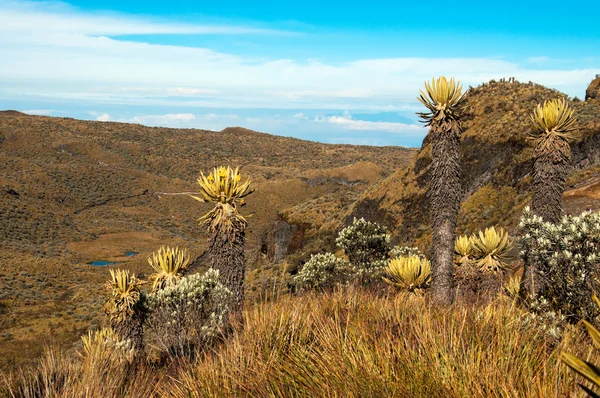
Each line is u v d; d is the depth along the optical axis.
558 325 3.68
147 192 125.81
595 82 33.44
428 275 8.43
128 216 110.44
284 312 4.16
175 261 9.83
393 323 3.77
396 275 8.39
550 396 2.26
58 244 84.56
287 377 3.04
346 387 2.70
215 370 3.42
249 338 3.87
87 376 3.76
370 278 9.99
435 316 3.81
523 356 2.75
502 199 25.80
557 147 7.44
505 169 27.20
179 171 141.88
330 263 10.20
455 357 2.73
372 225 12.51
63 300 46.78
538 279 4.93
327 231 39.06
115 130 163.25
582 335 3.43
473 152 30.66
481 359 2.71
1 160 116.56
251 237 92.50
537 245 4.51
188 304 7.27
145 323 9.08
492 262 8.11
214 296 7.27
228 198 7.58
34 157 129.00
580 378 2.27
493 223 23.84
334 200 46.25
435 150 7.62
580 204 16.17
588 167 21.23
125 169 132.25
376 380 2.68
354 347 3.16
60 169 121.88
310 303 4.59
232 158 161.38
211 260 7.65
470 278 7.92
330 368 2.97
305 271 10.27
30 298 44.94
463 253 8.52
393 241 30.98
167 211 119.38
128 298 8.96
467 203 27.84
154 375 4.68
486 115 32.62
